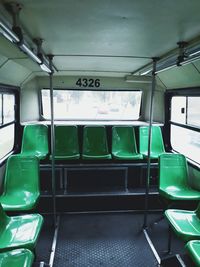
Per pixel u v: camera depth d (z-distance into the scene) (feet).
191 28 7.07
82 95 18.69
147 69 13.55
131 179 15.94
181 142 16.11
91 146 16.63
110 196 14.62
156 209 14.93
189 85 13.74
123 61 12.47
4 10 5.66
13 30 5.83
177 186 13.42
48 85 18.28
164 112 17.76
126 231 12.81
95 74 17.60
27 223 9.36
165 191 12.61
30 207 10.99
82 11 5.87
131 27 7.05
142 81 17.71
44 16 6.22
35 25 6.95
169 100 17.46
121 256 10.82
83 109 18.98
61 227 13.10
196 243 8.20
